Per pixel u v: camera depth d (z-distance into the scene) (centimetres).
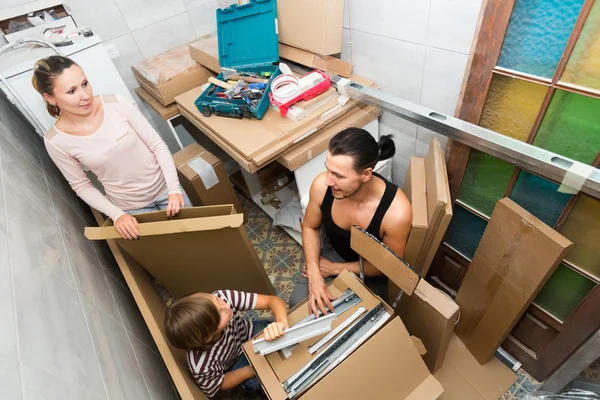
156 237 126
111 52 196
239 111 155
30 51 152
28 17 159
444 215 111
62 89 107
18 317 62
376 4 133
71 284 94
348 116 156
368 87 146
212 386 110
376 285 136
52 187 145
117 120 127
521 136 109
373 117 160
